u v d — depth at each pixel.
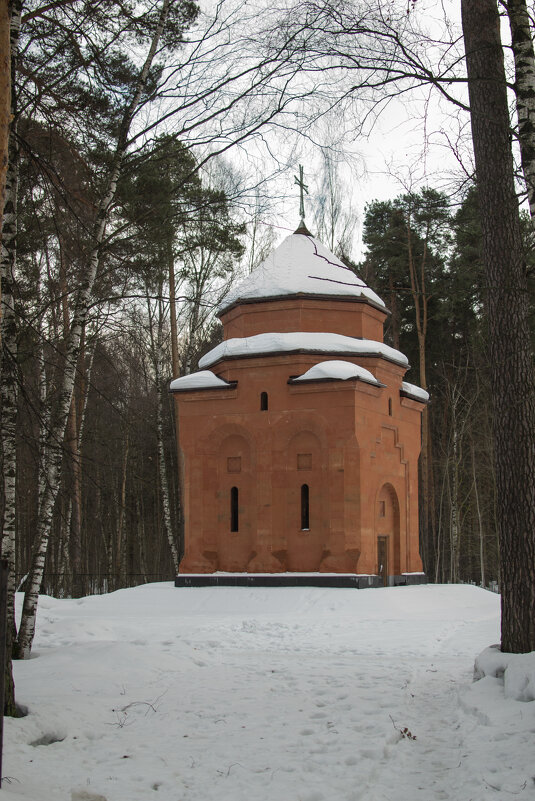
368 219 47.97
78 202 15.18
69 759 7.95
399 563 31.08
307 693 11.16
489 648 11.28
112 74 13.94
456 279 18.44
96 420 34.38
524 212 24.61
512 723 8.08
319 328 30.56
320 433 28.41
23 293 18.14
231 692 11.30
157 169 16.33
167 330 41.53
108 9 13.49
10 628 12.52
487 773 6.82
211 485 29.83
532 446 10.94
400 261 44.38
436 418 51.50
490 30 11.37
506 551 10.94
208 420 29.95
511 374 11.03
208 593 27.12
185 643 17.33
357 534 27.61
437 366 49.09
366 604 24.41
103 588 50.31
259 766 7.61
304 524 28.61
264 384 29.33
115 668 12.86
